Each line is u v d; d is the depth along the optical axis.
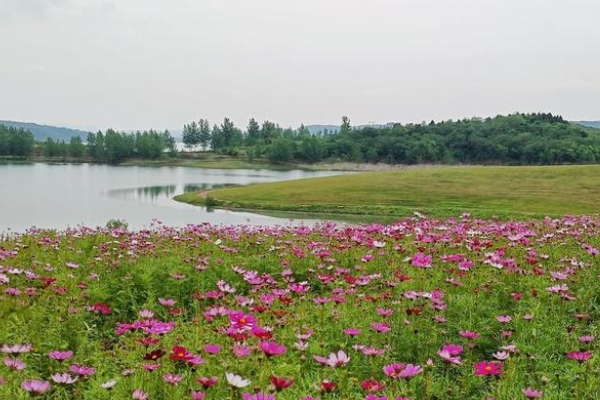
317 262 7.80
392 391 3.63
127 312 6.51
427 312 5.29
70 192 73.88
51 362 4.45
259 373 3.64
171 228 12.09
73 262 7.72
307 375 3.83
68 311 5.34
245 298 5.27
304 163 189.88
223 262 7.79
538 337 4.92
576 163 167.62
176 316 6.04
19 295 5.73
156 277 7.18
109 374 3.92
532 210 46.84
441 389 4.07
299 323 4.91
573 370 4.12
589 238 8.66
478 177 69.94
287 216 48.22
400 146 188.38
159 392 3.54
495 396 3.81
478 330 5.12
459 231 9.23
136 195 71.00
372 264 7.45
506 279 6.46
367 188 64.69
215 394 3.38
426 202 54.28
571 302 5.80
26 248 8.68
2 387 3.41
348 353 4.45
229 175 133.62
